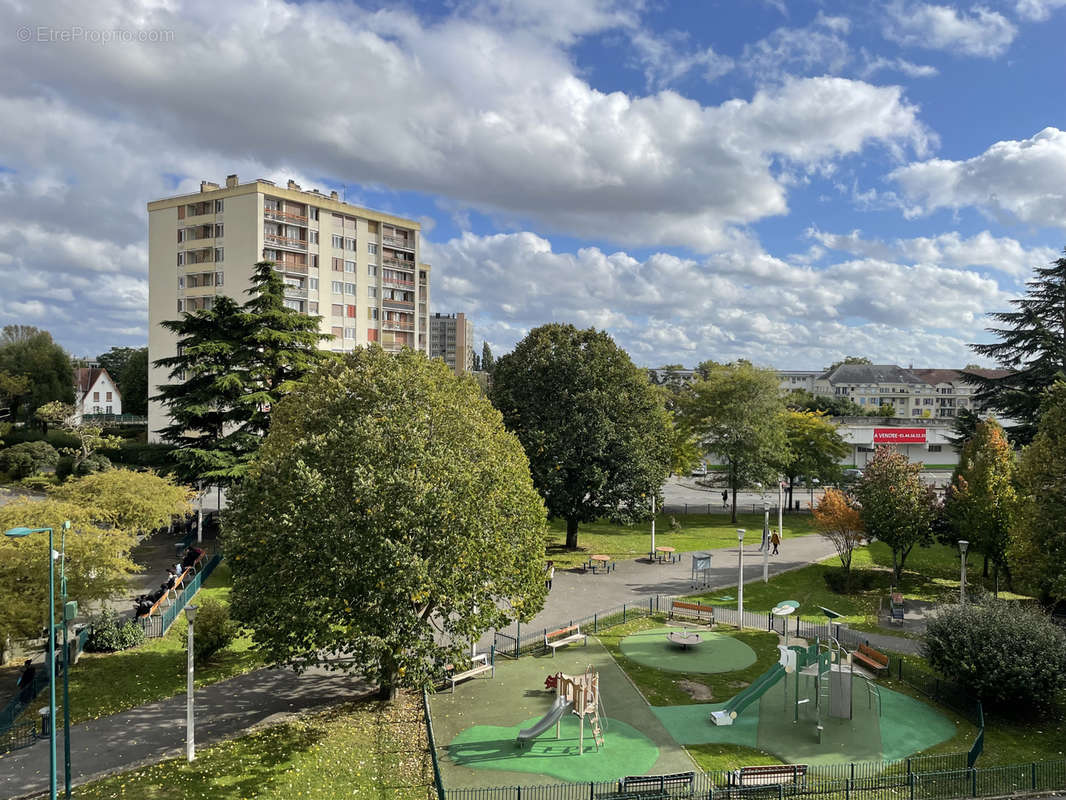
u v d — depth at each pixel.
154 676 24.67
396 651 19.98
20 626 22.77
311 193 76.12
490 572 22.14
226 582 35.09
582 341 44.91
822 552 44.91
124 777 18.16
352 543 19.97
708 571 40.00
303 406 28.69
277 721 21.50
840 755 19.69
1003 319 49.78
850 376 141.12
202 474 39.22
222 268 73.12
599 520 55.06
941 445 80.56
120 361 128.12
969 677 22.25
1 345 87.94
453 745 20.19
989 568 40.09
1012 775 18.47
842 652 27.47
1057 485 29.00
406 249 87.88
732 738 20.72
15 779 18.20
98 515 29.02
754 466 54.47
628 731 21.12
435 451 22.39
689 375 158.88
